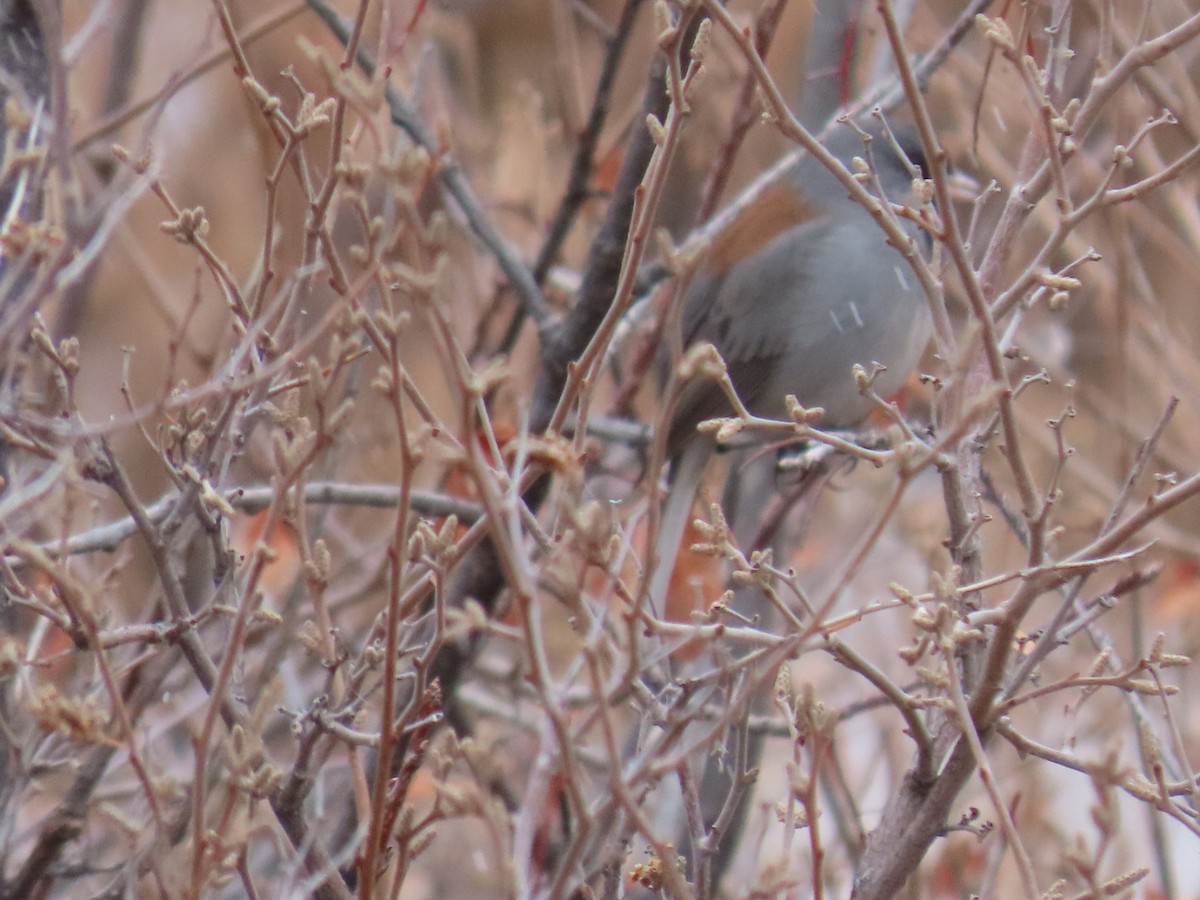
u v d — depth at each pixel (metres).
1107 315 12.44
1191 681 11.76
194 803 4.51
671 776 7.58
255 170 12.75
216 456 5.87
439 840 10.84
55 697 4.80
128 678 7.35
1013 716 11.37
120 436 10.70
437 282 3.88
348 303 4.72
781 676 5.00
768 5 9.32
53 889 7.39
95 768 6.11
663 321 10.15
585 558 4.56
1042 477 13.34
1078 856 4.04
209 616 5.39
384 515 11.55
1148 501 4.91
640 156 8.36
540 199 11.40
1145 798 5.04
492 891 10.45
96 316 12.70
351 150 4.86
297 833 5.11
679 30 4.79
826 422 11.43
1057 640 5.27
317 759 5.15
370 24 10.38
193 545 6.80
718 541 5.05
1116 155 5.46
